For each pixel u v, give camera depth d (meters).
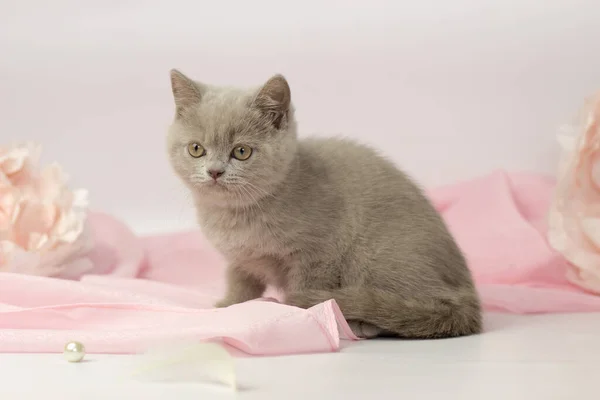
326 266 0.74
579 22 0.99
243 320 0.65
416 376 0.59
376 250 0.73
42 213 0.87
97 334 0.65
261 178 0.73
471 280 0.76
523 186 0.98
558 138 0.90
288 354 0.65
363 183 0.75
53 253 0.86
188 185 0.75
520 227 0.92
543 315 0.80
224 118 0.73
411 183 0.78
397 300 0.71
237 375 0.59
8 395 0.56
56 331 0.66
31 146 0.90
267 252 0.75
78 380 0.59
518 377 0.59
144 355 0.61
